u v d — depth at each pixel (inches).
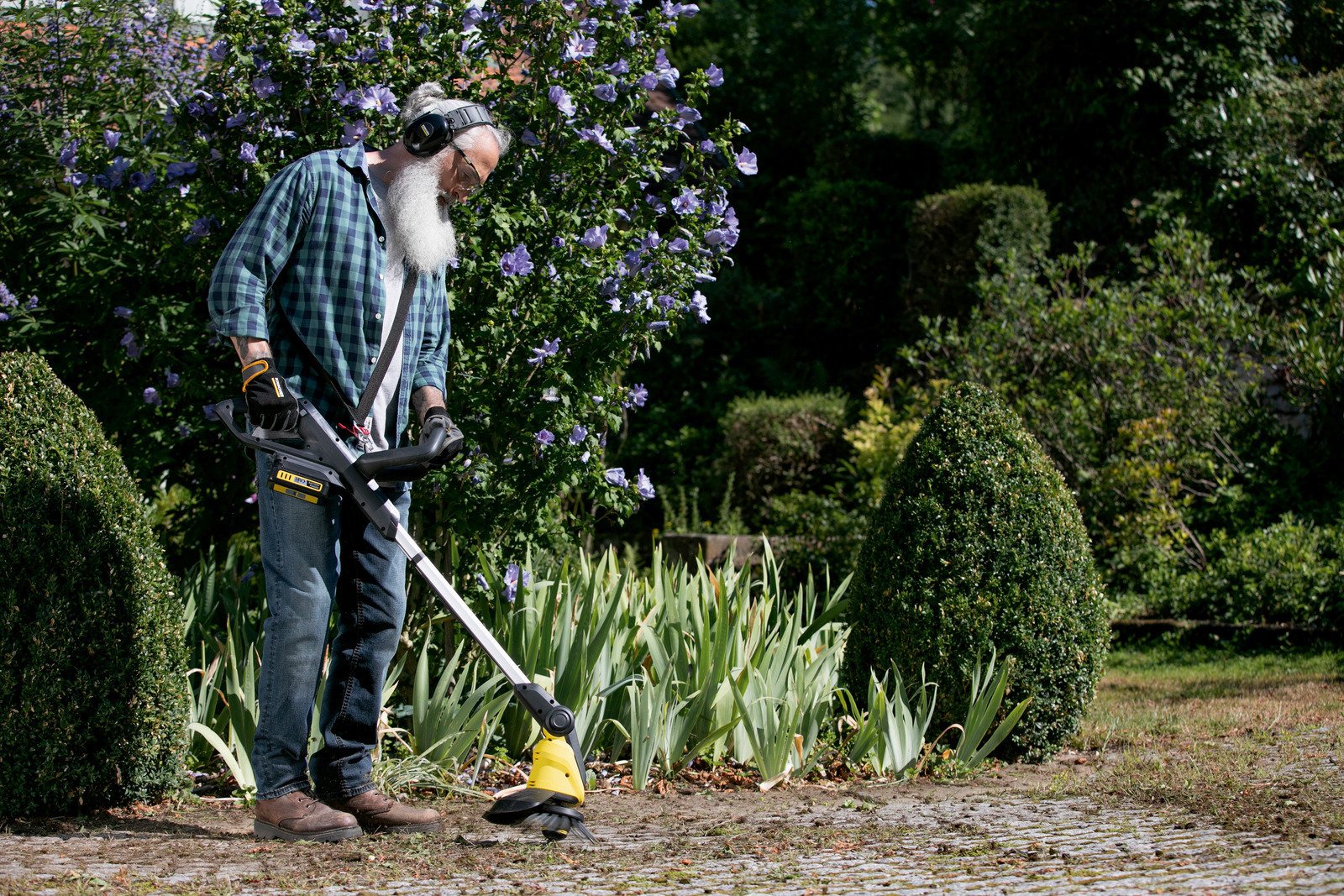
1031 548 211.5
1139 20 519.5
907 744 199.0
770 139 665.6
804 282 578.2
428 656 214.8
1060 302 414.3
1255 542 369.4
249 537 262.1
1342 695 268.4
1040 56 541.6
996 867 135.6
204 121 212.2
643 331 218.4
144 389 236.8
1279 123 482.6
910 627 209.3
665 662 203.5
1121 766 199.5
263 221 149.9
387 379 158.2
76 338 243.8
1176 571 376.8
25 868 132.7
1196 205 495.8
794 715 198.5
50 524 159.9
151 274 226.5
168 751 168.7
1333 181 470.6
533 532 222.4
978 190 500.7
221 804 175.0
